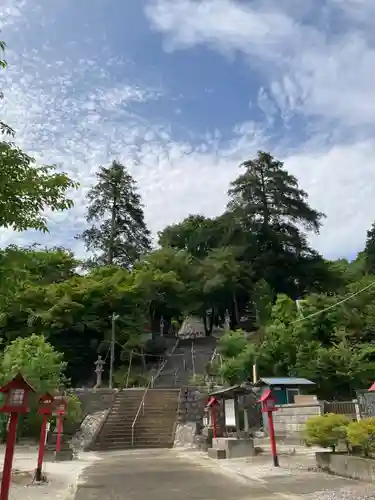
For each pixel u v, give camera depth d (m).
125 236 56.69
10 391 6.41
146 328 44.00
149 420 23.11
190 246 52.81
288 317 31.50
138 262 47.56
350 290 35.25
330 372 23.98
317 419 10.49
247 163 53.44
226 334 32.50
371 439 8.96
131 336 36.28
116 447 20.45
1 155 5.65
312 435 10.40
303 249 49.50
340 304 30.27
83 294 36.06
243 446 14.50
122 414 23.52
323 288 46.06
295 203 51.47
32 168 6.07
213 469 11.89
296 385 19.41
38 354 22.22
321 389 23.86
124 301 37.84
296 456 13.02
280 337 27.50
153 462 14.22
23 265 6.59
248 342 31.36
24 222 6.28
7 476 6.16
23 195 6.08
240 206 51.72
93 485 9.75
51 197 6.29
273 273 46.75
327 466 10.08
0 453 17.03
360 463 8.81
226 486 9.06
